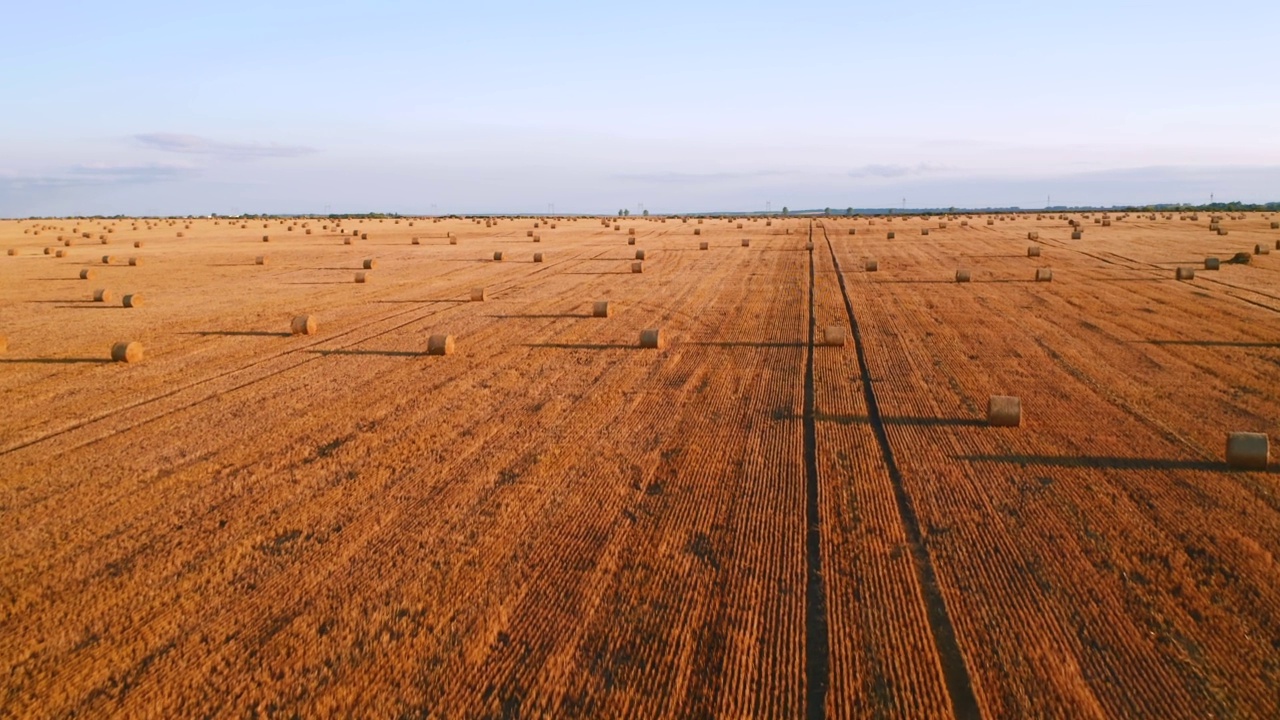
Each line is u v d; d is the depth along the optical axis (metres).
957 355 17.05
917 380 15.02
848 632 6.91
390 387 15.47
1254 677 6.25
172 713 6.12
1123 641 6.71
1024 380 14.85
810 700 6.09
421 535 8.91
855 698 6.10
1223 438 11.50
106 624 7.31
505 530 8.98
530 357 17.91
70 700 6.29
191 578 8.09
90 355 18.59
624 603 7.43
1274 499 9.36
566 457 11.27
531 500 9.79
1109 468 10.40
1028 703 6.01
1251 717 5.83
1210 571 7.77
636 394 14.52
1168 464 10.51
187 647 6.94
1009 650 6.63
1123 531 8.62
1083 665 6.43
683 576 7.88
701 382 15.26
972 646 6.69
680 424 12.66
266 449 11.93
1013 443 11.41
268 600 7.64
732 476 10.39
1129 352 17.00
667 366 16.67
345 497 10.03
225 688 6.39
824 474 10.36
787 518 9.10
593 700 6.14
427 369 16.95
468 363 17.45
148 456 11.70
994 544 8.38
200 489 10.40
